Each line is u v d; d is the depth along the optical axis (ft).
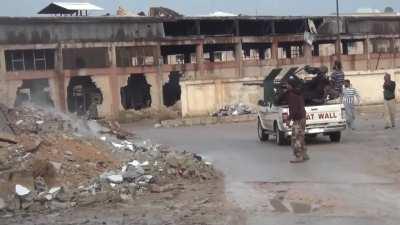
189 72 169.68
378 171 41.91
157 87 164.96
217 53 224.53
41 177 37.40
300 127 49.21
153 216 30.73
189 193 36.91
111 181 38.42
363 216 28.66
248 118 116.57
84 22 155.94
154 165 43.11
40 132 46.88
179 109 164.96
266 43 187.01
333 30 195.31
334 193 34.68
